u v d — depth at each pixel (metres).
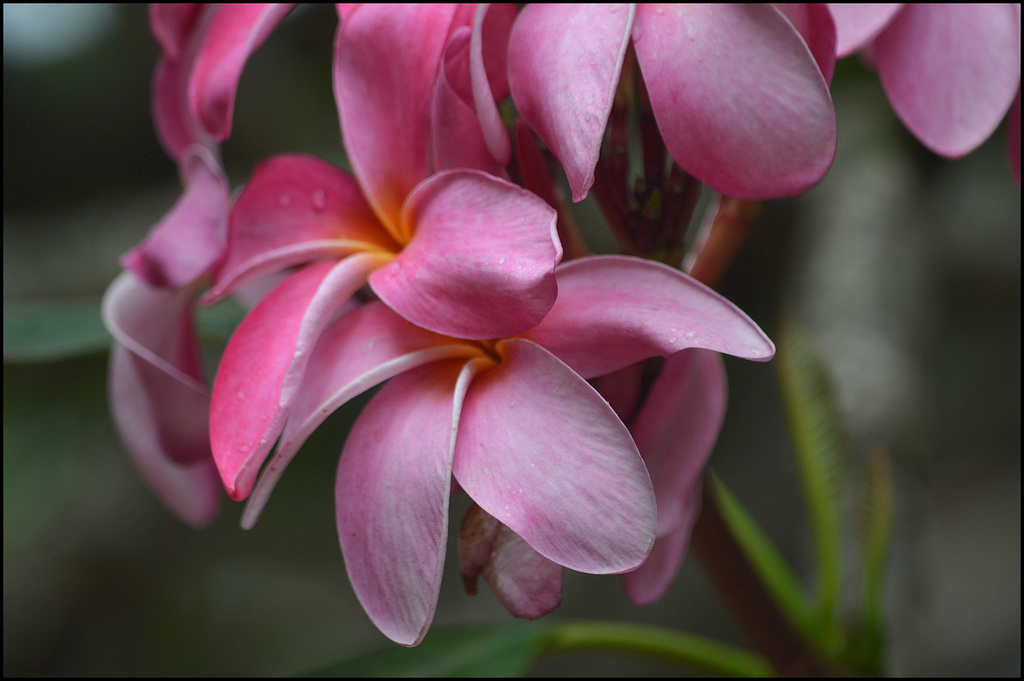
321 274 0.46
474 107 0.45
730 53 0.45
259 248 0.47
